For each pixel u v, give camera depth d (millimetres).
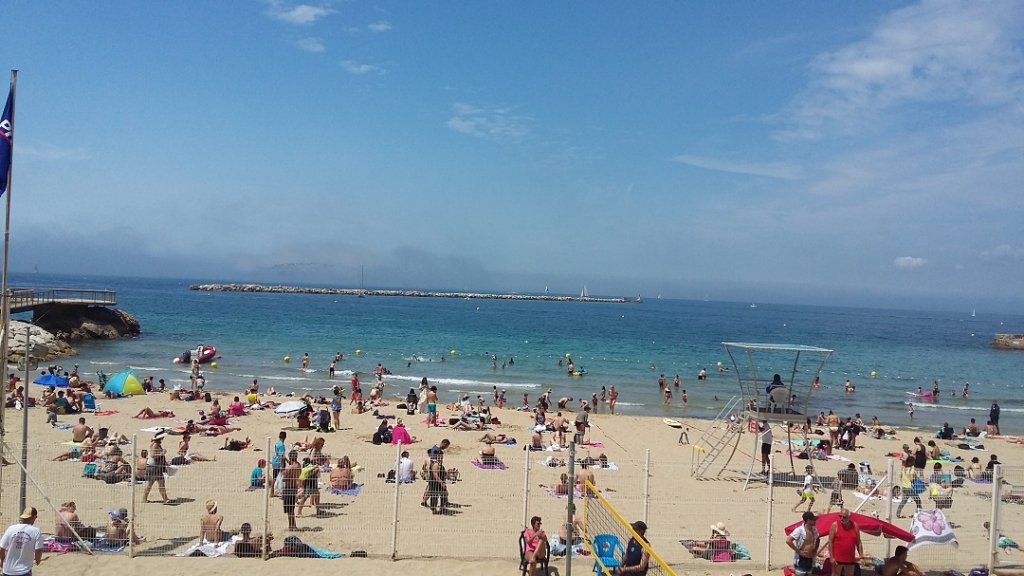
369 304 158500
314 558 11875
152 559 11578
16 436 21031
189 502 14820
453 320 113000
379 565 11688
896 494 16547
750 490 18219
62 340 51469
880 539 13766
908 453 22750
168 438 22031
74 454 18094
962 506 15406
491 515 14844
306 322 90188
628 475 19297
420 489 16797
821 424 31156
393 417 28109
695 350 73438
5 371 12141
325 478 17281
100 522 13117
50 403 25750
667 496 17125
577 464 20078
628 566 9391
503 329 94750
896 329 148875
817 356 76250
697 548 12773
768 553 12336
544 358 59719
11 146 12062
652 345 78125
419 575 11320
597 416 31703
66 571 10953
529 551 11344
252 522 13734
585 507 12086
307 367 46969
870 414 39531
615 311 189625
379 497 15922
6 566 9203
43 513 13320
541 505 15820
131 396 30266
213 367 45500
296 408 25547
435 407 27031
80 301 54406
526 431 26766
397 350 61031
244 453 20219
